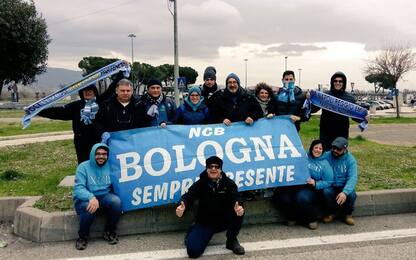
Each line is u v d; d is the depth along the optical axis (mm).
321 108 6797
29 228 5355
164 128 5836
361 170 8492
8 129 18719
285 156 5895
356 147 12734
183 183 5551
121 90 5828
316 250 4871
